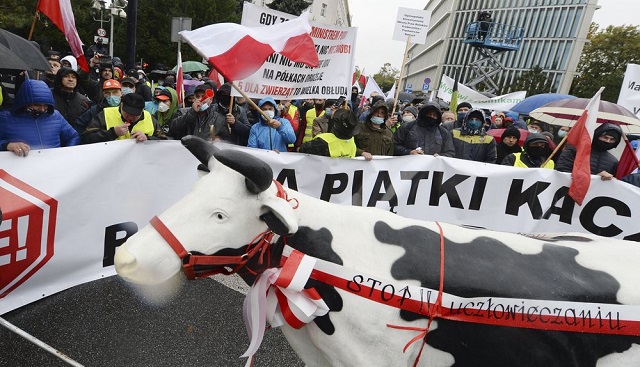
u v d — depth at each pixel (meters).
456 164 4.25
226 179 1.73
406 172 4.24
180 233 1.66
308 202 2.01
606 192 4.19
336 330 1.90
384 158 4.19
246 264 1.89
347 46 4.82
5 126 3.56
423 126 5.57
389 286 1.85
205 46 3.79
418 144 5.50
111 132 4.11
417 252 1.93
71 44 5.41
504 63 49.16
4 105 4.59
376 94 12.27
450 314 1.87
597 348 1.89
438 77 59.47
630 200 4.16
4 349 3.21
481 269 1.91
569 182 4.21
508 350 1.89
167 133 6.32
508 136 6.13
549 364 1.89
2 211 2.94
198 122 5.75
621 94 7.71
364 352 1.91
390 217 2.07
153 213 3.73
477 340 1.89
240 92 3.89
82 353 3.26
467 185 4.27
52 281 3.31
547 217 4.30
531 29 47.50
